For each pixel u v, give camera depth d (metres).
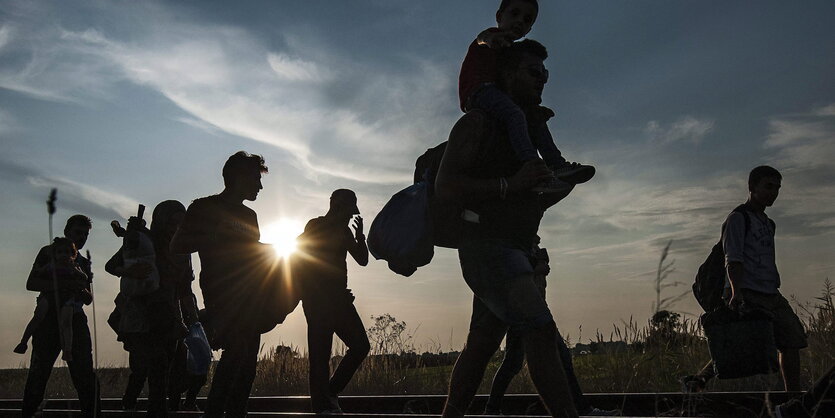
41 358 7.00
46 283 6.89
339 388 7.46
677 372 7.16
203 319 8.01
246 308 5.68
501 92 3.90
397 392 10.31
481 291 3.75
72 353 6.86
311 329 7.21
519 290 3.63
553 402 3.58
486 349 3.98
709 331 6.80
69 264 7.00
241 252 5.76
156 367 6.77
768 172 7.02
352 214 7.52
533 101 4.08
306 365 12.13
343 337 7.41
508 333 6.48
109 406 9.59
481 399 7.84
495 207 3.75
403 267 4.18
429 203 3.96
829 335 8.18
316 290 7.24
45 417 7.57
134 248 6.73
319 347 7.17
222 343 5.66
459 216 3.87
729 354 6.66
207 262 5.74
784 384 7.09
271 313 5.81
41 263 6.98
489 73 4.02
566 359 6.32
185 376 8.60
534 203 3.87
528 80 4.01
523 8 4.76
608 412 6.28
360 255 7.60
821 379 3.83
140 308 6.76
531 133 4.17
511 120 3.76
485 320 3.98
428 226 3.96
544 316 3.62
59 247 7.00
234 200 5.88
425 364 11.77
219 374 5.57
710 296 6.91
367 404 8.49
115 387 12.45
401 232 4.03
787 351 7.05
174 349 7.05
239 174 5.86
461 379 3.99
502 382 6.56
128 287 6.71
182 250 5.73
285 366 12.28
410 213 4.02
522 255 3.72
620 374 7.39
